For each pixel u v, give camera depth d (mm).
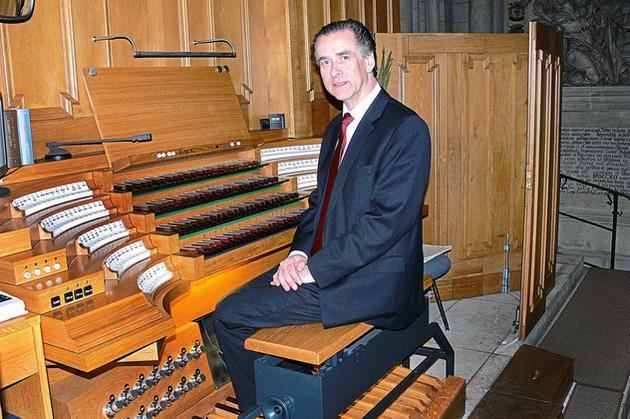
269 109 4109
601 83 6926
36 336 1864
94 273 2100
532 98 3562
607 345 3840
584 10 6785
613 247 6422
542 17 6863
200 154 3328
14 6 2549
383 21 4988
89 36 2949
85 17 2928
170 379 2680
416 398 2688
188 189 3160
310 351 2084
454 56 4309
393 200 2189
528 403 2906
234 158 3588
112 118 2912
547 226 4055
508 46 4430
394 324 2383
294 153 3914
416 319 2715
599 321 4223
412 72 4238
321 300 2229
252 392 2439
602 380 3404
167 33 3350
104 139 2826
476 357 3514
